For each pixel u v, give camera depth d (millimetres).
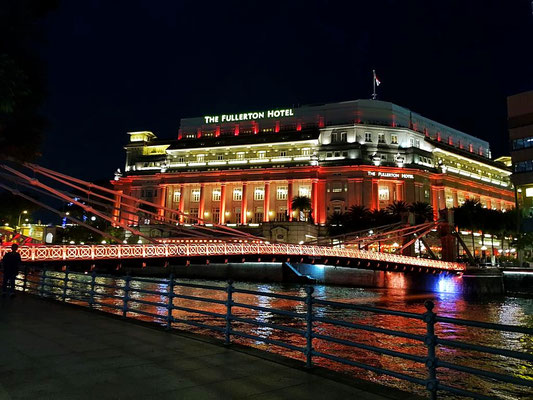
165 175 133625
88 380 7453
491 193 148250
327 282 81938
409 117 134625
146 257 44531
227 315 10594
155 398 6617
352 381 7633
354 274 80500
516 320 39531
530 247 82562
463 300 59344
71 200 38031
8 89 9172
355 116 127125
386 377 19141
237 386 7277
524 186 78312
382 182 119875
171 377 7730
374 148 123625
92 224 116438
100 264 42562
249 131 135625
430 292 73250
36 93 11406
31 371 7938
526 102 80062
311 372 8180
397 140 126250
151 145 143500
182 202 131000
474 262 81938
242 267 85562
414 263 68812
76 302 37000
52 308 17016
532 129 78375
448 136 148625
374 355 23453
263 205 124188
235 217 126562
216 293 54281
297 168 120750
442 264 72062
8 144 12094
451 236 82062
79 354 9344
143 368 8297
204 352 9711
